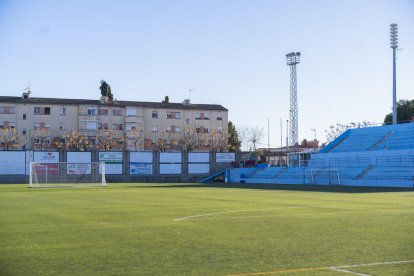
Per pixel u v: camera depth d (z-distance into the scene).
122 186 61.78
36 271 9.59
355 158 65.50
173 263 10.16
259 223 16.97
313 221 17.45
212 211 22.08
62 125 100.25
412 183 50.91
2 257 10.98
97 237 13.87
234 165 88.25
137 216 19.95
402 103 101.69
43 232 15.04
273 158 122.81
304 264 9.95
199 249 11.73
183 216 19.78
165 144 106.19
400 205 25.12
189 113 111.44
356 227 15.61
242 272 9.29
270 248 11.78
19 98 100.31
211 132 110.12
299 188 50.25
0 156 76.81
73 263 10.28
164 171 85.12
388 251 11.30
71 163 79.75
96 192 43.94
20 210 23.45
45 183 77.75
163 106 109.38
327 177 65.56
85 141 98.81
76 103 101.25
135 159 83.56
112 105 103.69
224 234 14.22
